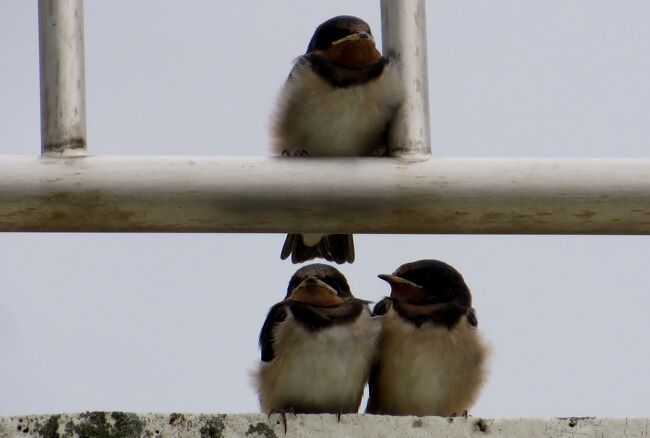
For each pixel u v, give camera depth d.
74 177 5.70
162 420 5.54
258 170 5.82
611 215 5.84
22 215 5.76
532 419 5.77
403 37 6.72
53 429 5.38
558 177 5.80
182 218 5.86
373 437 5.80
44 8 6.10
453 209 5.89
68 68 6.04
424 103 6.68
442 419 5.85
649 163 5.82
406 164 5.88
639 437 5.64
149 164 5.77
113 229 5.92
